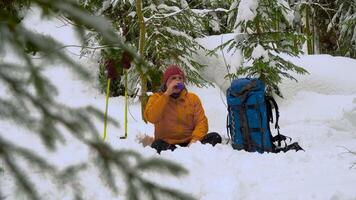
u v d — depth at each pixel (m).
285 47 11.20
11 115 2.15
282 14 10.78
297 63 14.52
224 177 5.24
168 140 7.38
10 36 2.00
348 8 18.56
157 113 7.21
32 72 2.16
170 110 7.38
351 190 4.54
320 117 11.61
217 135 7.26
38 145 5.41
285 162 5.99
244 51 11.09
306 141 8.42
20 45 2.04
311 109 12.64
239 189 4.92
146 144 7.41
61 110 2.25
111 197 4.39
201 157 5.96
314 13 19.38
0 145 2.04
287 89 13.39
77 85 12.84
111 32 2.27
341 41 18.38
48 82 2.21
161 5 12.77
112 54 3.08
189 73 13.19
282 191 4.84
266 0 10.59
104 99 12.58
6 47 2.01
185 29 13.14
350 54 18.91
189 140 7.39
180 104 7.39
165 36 12.85
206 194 4.81
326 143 8.07
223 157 6.10
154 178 4.91
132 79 12.36
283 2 10.77
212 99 12.92
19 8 2.75
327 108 12.57
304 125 10.45
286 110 12.77
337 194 4.37
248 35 11.10
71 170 2.50
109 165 2.25
